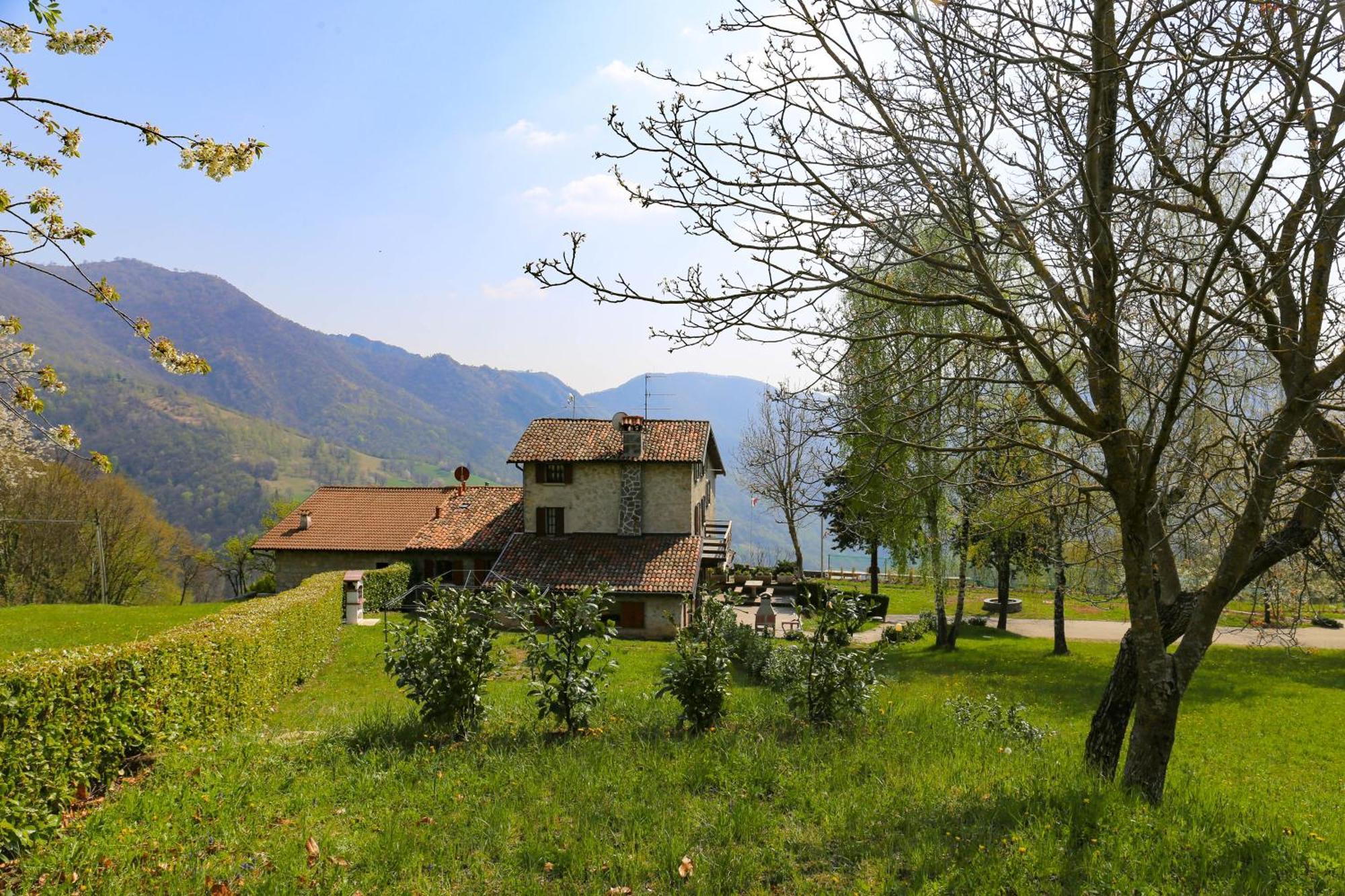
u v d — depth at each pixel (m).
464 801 7.20
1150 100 6.12
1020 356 7.01
